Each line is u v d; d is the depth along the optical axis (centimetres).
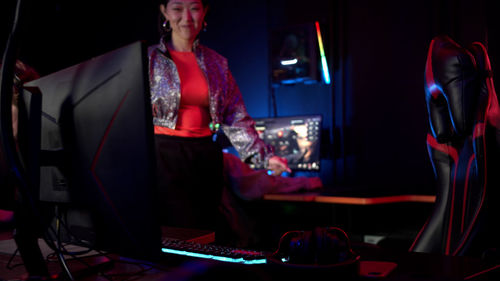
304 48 264
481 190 114
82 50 373
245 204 215
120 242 72
